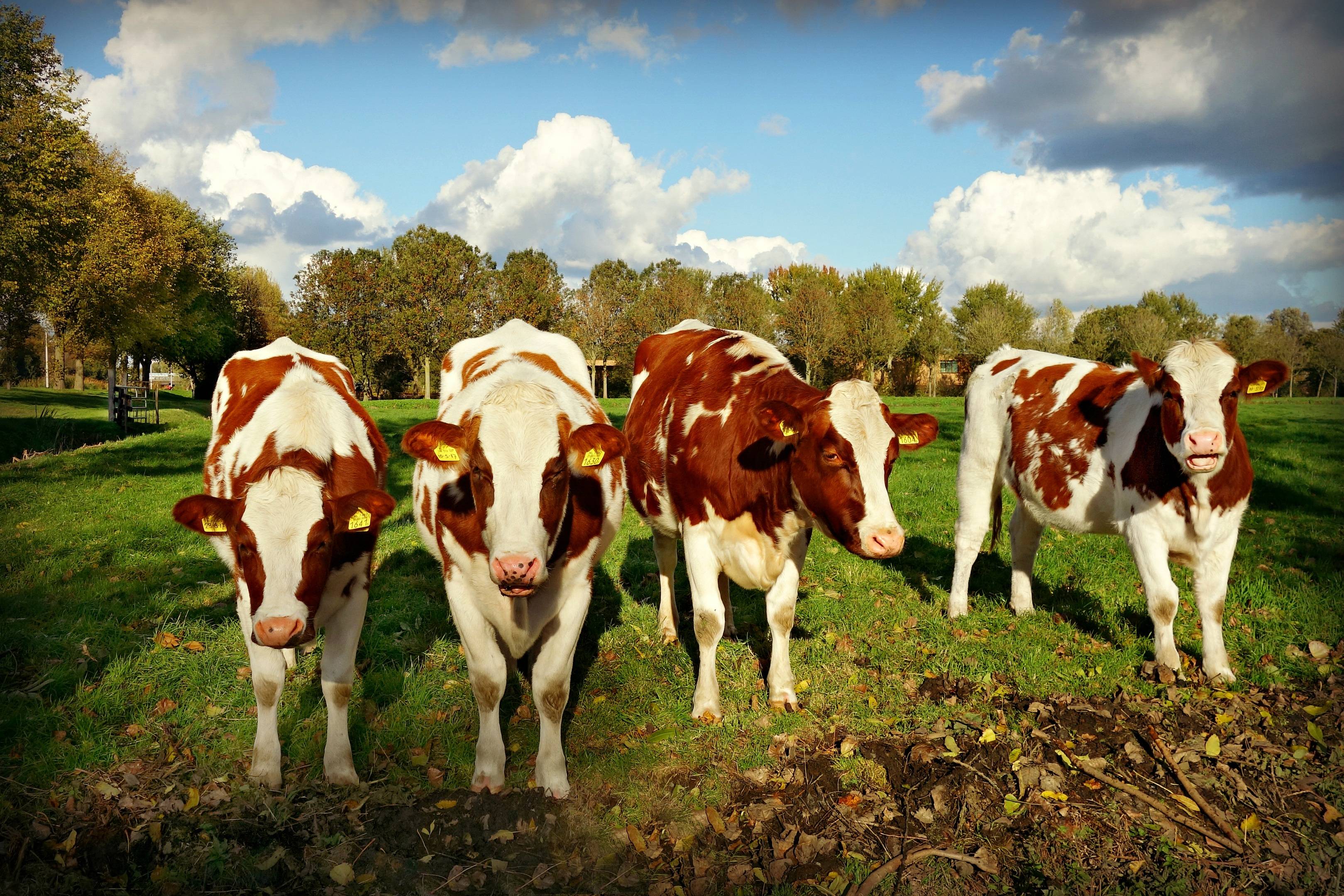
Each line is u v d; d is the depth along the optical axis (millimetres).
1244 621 6617
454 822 3896
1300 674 5617
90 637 5875
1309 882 3535
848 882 3555
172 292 41750
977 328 62844
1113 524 5879
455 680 5430
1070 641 6250
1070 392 6316
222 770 4324
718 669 5645
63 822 3855
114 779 4195
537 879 3545
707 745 4664
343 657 4211
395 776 4289
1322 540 9320
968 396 7176
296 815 3943
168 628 6098
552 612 4211
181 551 8750
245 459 4477
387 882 3539
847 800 4082
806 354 58312
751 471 4770
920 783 4207
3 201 25391
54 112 27000
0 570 7902
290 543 3746
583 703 5141
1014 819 3918
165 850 3650
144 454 18422
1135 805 4035
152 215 36844
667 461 5359
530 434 3740
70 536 9336
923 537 9609
